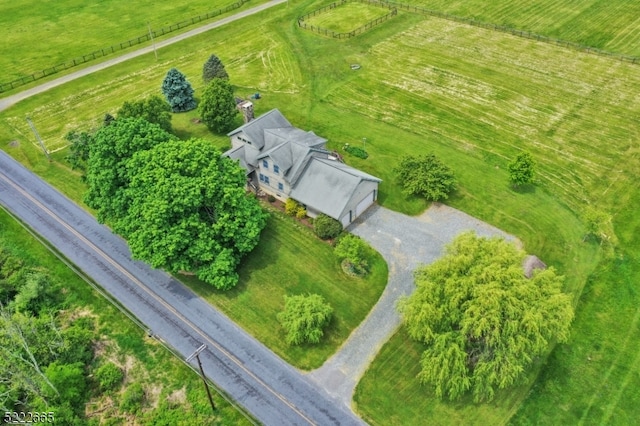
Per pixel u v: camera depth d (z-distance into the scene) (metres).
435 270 37.66
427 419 35.44
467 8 93.56
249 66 78.94
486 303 34.38
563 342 39.22
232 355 39.88
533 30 84.81
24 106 71.25
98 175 46.12
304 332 39.19
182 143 45.50
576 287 44.00
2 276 46.34
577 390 36.78
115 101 71.62
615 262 46.09
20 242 50.00
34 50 85.19
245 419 35.84
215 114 62.09
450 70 75.25
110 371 38.31
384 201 53.28
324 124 65.00
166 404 36.91
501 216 51.06
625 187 53.81
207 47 85.06
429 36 84.94
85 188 56.59
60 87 75.19
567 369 38.06
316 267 46.34
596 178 55.12
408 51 80.88
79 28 92.38
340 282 45.00
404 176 53.94
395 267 46.22
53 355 38.66
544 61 76.31
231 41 86.69
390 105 68.38
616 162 57.06
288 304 40.47
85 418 36.66
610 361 38.53
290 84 73.94
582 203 52.22
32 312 42.81
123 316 43.03
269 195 54.47
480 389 34.84
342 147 60.56
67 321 42.78
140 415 36.62
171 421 35.84
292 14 94.56
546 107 66.50
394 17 91.69
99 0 103.38
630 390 36.66
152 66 80.06
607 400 36.16
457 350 34.28
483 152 59.38
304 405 36.53
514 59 77.19
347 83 73.62
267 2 100.06
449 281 36.34
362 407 36.28
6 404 35.97
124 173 46.09
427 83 72.56
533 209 51.72
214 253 43.94
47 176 58.44
